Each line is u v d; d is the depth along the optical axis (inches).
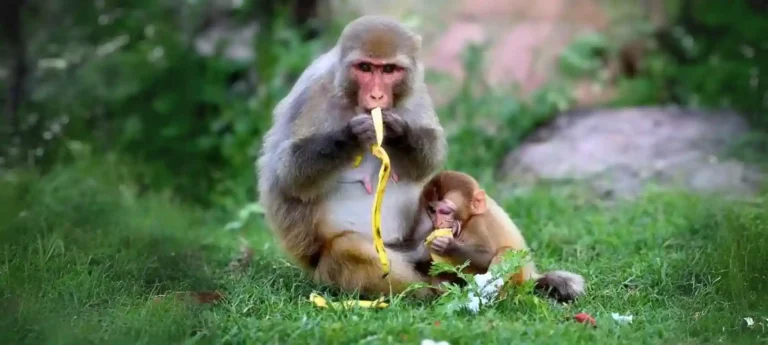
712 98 775.1
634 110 744.3
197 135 756.6
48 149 671.1
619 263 454.0
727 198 569.0
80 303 379.2
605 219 533.3
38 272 410.0
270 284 413.4
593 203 598.2
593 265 454.3
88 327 341.1
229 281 419.2
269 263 450.0
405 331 330.6
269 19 807.7
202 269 441.4
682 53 844.0
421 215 402.6
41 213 512.4
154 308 363.3
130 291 399.5
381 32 386.9
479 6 834.8
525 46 810.2
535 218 552.4
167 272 432.1
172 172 732.7
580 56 791.1
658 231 496.4
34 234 471.8
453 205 389.1
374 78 385.1
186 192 706.2
